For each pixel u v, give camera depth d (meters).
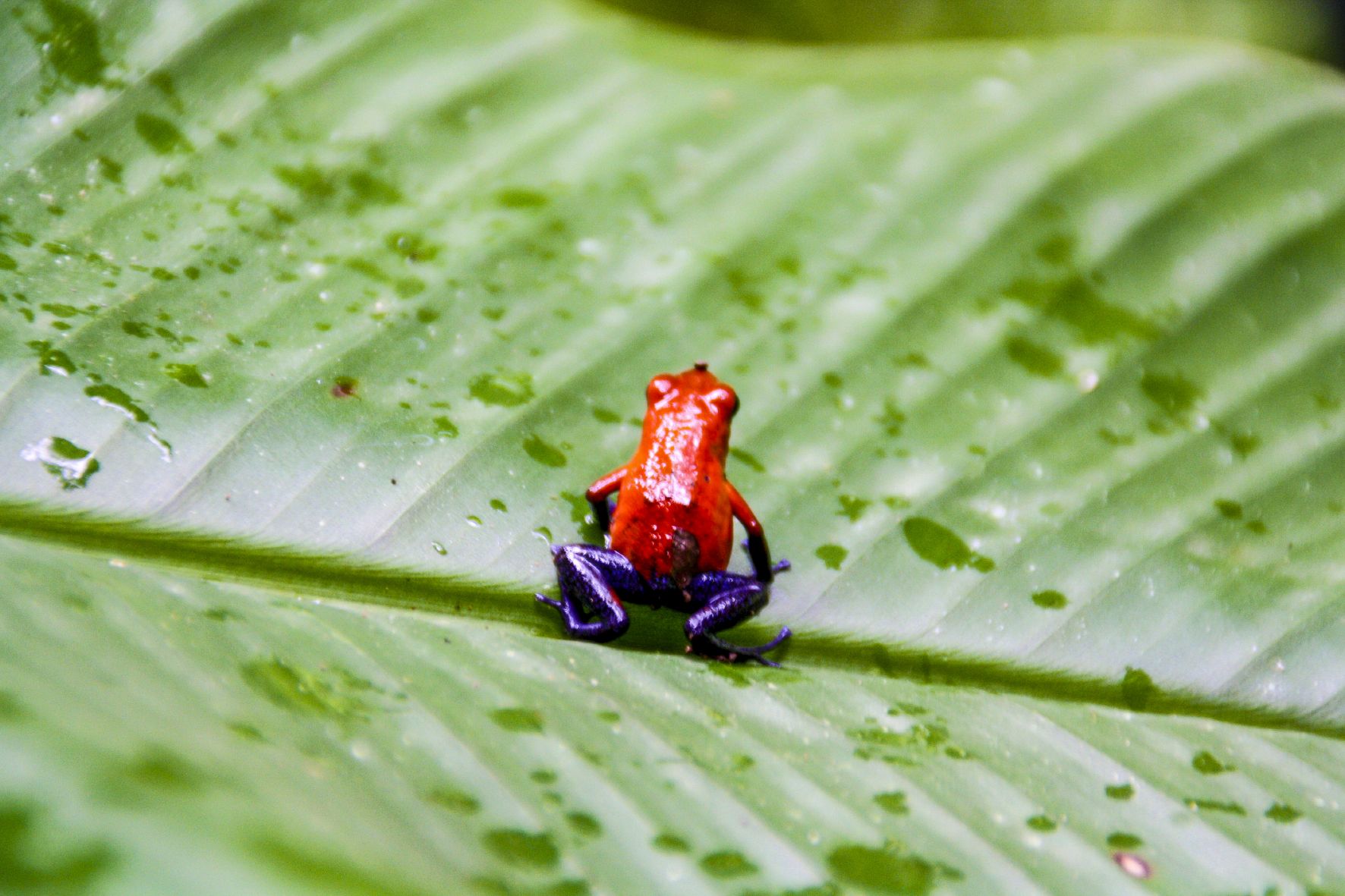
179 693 0.31
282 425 0.34
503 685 0.33
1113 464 0.35
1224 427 0.35
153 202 0.35
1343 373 0.35
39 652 0.31
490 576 0.34
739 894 0.32
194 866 0.21
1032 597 0.34
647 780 0.32
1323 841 0.33
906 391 0.35
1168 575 0.34
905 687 0.34
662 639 0.35
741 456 0.35
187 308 0.35
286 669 0.32
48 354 0.34
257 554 0.33
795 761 0.33
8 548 0.32
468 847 0.31
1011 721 0.34
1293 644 0.34
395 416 0.34
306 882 0.21
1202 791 0.33
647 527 0.34
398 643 0.33
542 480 0.35
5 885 0.20
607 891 0.32
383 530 0.34
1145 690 0.34
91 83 0.35
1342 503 0.35
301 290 0.35
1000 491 0.35
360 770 0.32
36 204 0.35
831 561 0.34
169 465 0.34
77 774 0.23
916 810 0.33
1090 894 0.32
